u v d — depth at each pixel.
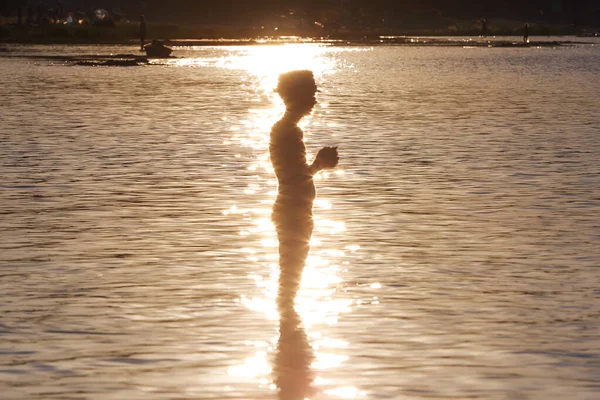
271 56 87.94
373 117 30.00
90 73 57.78
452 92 42.31
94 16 191.88
